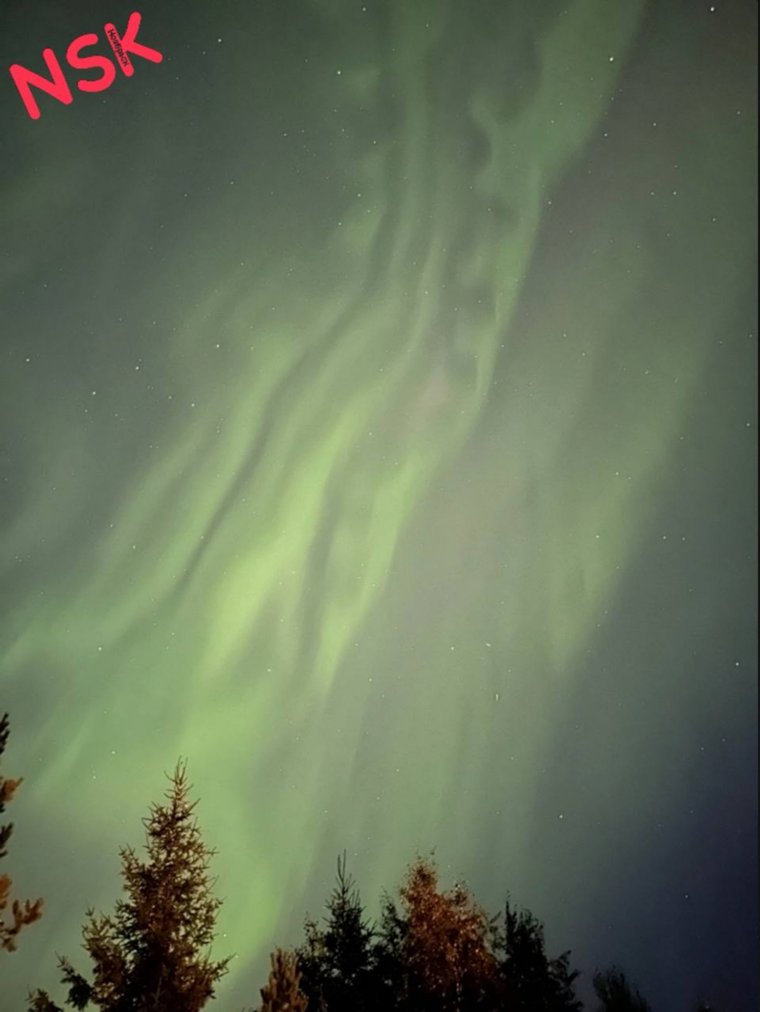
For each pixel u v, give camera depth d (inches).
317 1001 422.6
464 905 470.0
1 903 252.2
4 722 274.5
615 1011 498.3
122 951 335.9
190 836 366.0
